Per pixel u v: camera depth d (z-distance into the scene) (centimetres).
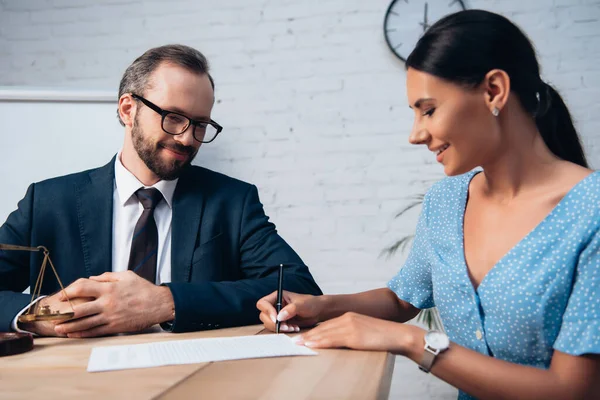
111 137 210
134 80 153
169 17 275
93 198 154
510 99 96
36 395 65
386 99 260
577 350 83
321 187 262
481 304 99
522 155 98
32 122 211
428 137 96
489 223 104
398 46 258
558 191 96
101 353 88
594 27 248
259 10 270
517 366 85
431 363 86
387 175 259
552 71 250
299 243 261
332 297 120
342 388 67
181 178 161
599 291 86
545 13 251
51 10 281
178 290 115
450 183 117
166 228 157
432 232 115
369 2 263
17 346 90
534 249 94
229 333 111
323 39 265
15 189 209
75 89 212
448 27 94
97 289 109
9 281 149
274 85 267
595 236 88
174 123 148
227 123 268
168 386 68
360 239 259
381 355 86
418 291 124
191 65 151
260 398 63
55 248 150
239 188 164
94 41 279
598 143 245
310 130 264
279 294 115
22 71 280
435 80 92
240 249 158
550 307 91
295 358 84
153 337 107
